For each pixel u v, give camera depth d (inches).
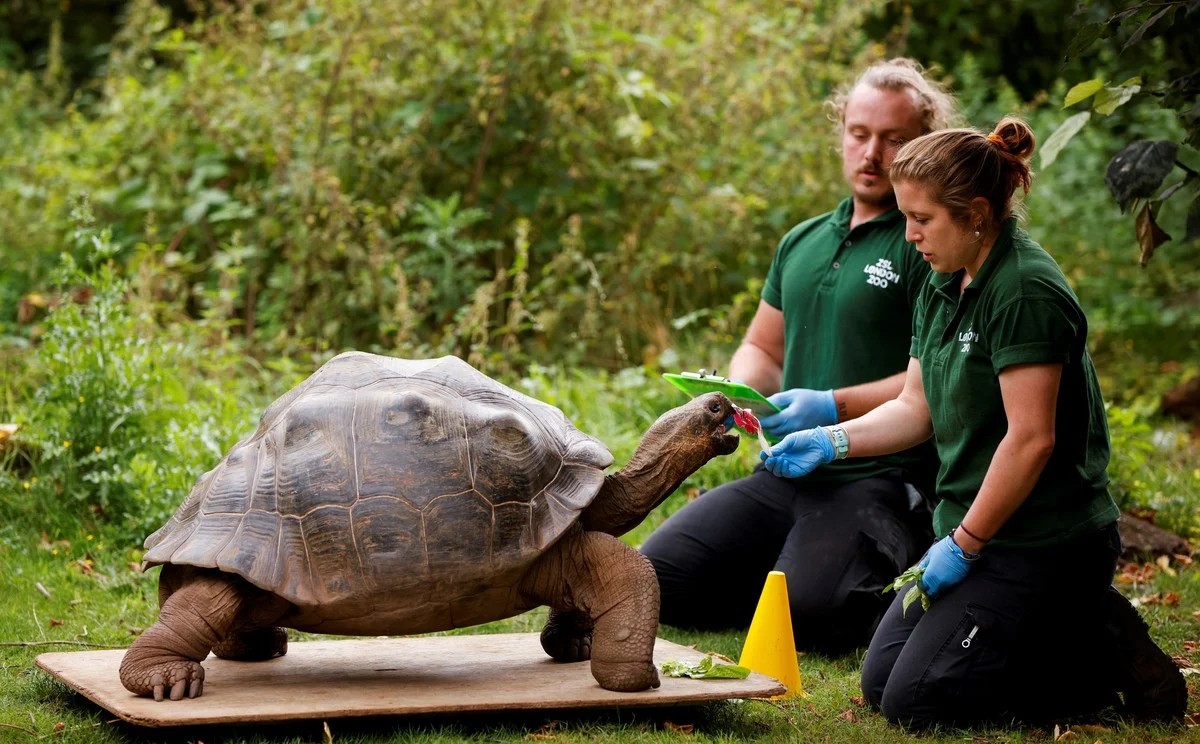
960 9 524.7
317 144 332.8
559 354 323.6
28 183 358.6
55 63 443.5
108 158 358.0
